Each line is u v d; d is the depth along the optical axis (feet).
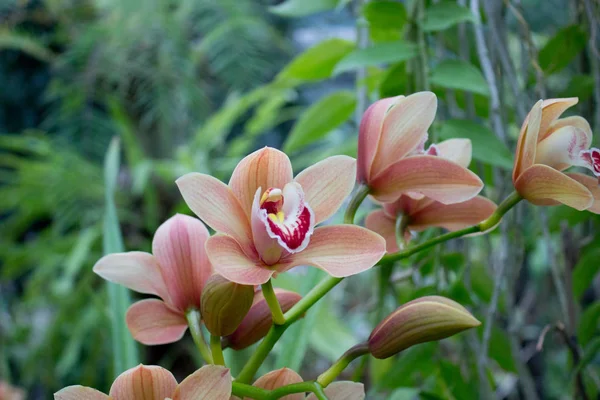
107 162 2.18
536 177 1.69
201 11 4.40
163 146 5.02
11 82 6.29
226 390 1.62
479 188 1.71
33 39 5.08
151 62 4.46
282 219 1.65
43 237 5.36
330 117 2.56
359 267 1.62
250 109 5.74
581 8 2.23
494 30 2.15
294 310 1.69
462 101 2.34
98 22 4.79
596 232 2.27
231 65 4.44
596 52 2.14
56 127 6.31
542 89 2.13
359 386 1.68
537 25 3.59
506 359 2.22
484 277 2.28
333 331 4.03
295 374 1.69
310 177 1.69
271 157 1.67
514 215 2.14
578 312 2.30
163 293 1.79
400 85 2.24
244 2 4.46
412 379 2.31
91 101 4.83
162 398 1.63
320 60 2.51
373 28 2.37
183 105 4.65
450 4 2.10
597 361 3.39
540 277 3.41
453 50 2.33
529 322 3.56
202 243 1.77
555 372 4.18
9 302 5.81
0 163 5.33
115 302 2.06
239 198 1.67
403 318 1.66
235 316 1.64
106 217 2.11
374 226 1.90
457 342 2.30
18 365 5.35
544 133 1.74
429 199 1.85
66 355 4.59
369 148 1.74
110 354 4.60
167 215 4.88
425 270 2.32
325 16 4.08
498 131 2.10
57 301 5.07
